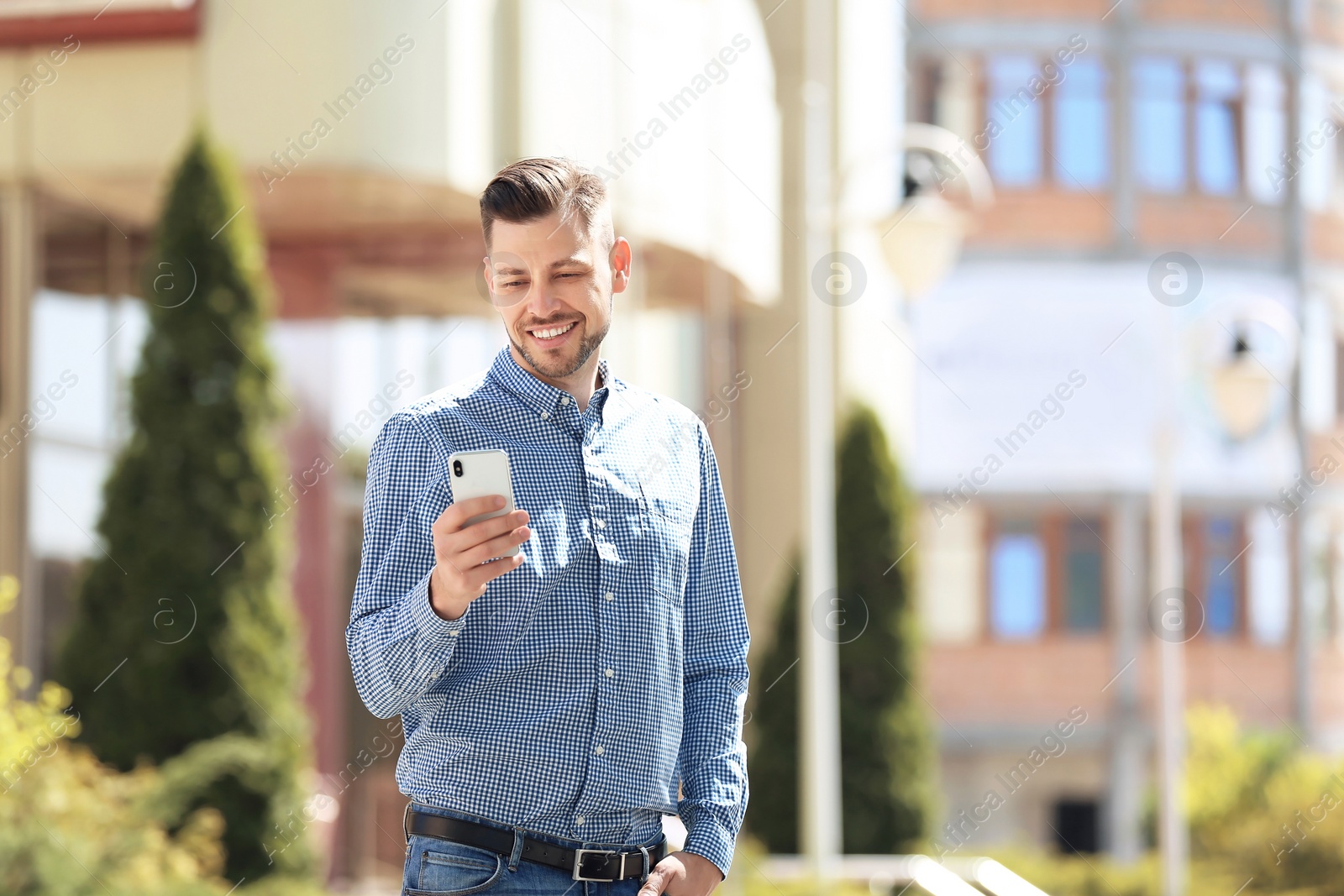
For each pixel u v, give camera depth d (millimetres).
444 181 21328
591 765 5930
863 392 33844
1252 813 33250
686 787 6520
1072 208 49719
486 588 5906
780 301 35594
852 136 37031
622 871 6090
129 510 21219
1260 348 25922
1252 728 40219
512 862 5871
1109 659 48469
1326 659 50188
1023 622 48656
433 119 21172
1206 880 32031
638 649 6102
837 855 22609
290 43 21016
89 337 23109
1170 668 26719
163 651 20859
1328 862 31719
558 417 6258
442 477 6066
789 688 32375
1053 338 48688
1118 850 47500
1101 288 49125
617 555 6129
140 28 21250
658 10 24688
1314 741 49594
